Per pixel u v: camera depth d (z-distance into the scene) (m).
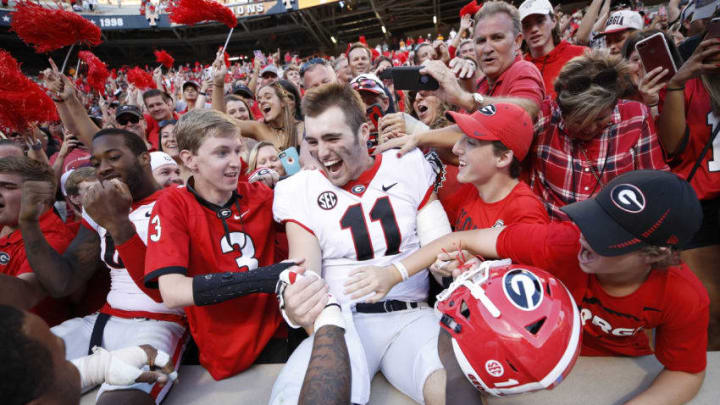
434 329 1.36
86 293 2.12
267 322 1.65
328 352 1.08
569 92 1.53
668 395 1.14
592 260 1.06
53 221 2.00
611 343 1.42
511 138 1.44
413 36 27.06
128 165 1.80
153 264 1.41
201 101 5.32
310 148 1.47
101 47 27.31
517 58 2.38
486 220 1.57
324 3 21.38
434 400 1.15
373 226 1.50
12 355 0.59
